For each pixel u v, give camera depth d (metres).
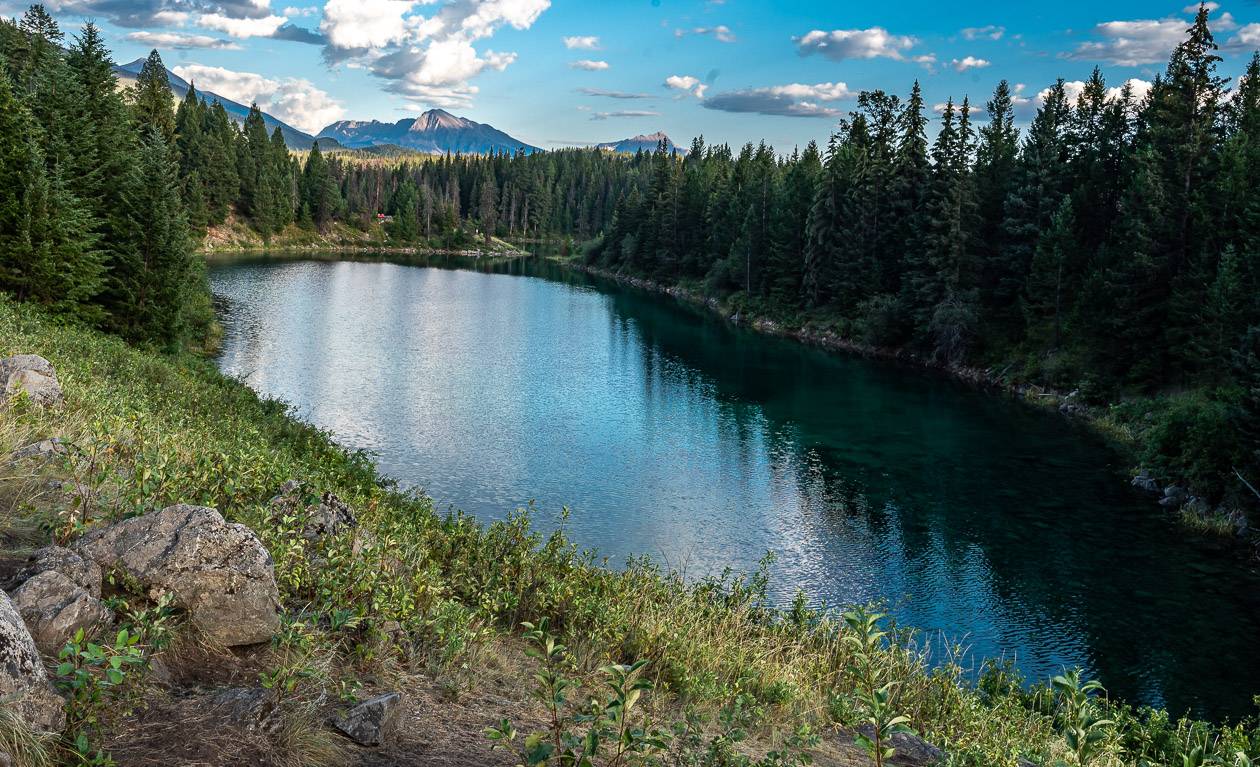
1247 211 41.19
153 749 3.89
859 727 8.12
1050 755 8.16
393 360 51.91
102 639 4.53
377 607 6.47
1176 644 20.98
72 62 42.66
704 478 32.78
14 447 7.80
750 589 13.54
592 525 27.16
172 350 37.69
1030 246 61.41
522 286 104.75
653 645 8.98
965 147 64.88
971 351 60.09
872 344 67.06
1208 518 29.44
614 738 5.70
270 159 149.62
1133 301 47.25
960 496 31.67
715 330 74.50
